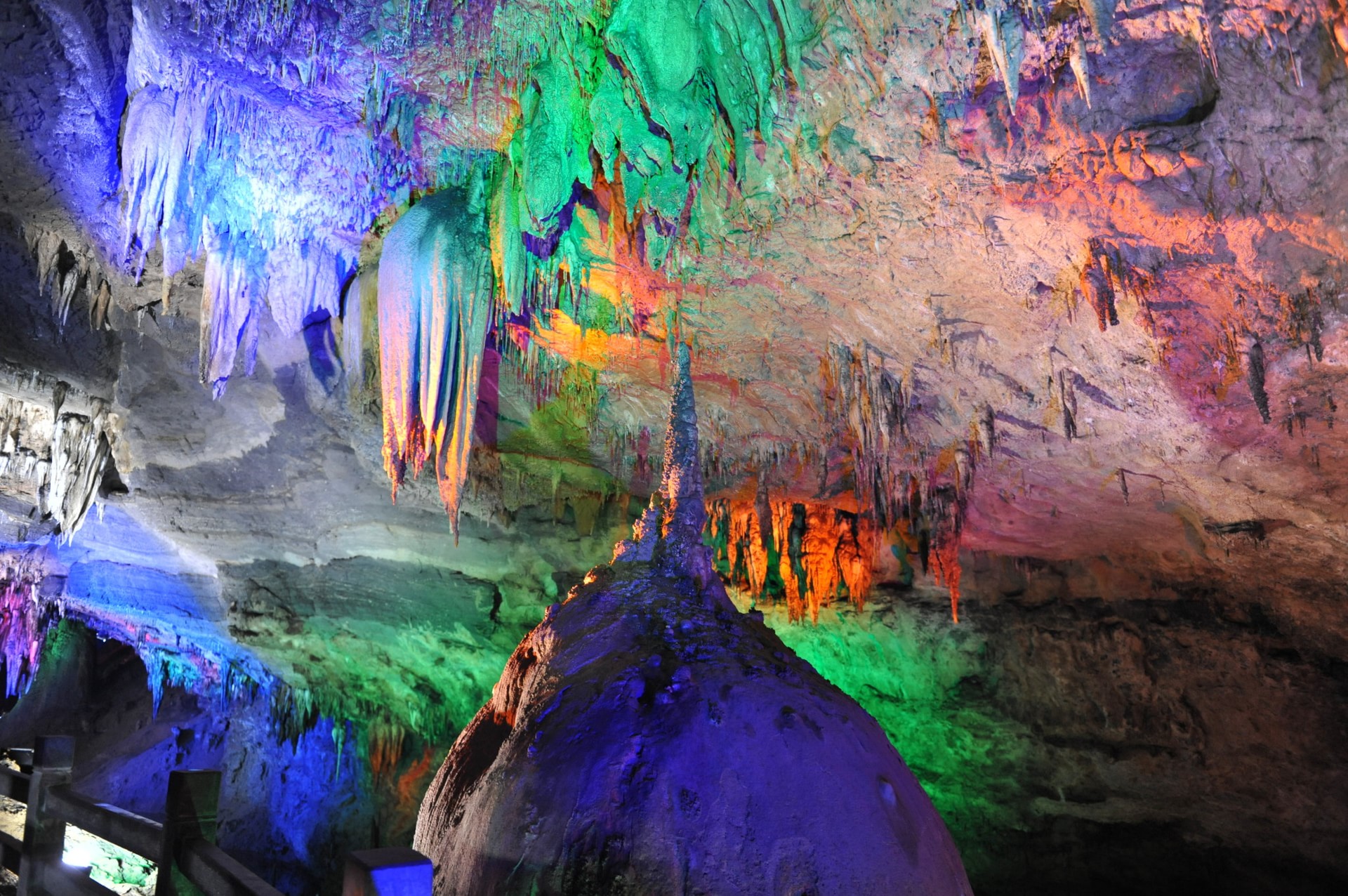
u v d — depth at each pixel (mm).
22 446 9516
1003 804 9781
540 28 4098
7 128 5121
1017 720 9203
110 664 17391
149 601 12633
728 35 3773
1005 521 7848
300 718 14000
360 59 4512
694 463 4297
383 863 2381
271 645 12625
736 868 2936
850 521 9016
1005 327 5195
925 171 4137
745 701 3338
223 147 5363
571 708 3408
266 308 7125
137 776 14977
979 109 3742
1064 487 6938
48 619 14562
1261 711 7949
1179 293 4449
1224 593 7754
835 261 5012
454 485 5617
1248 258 4090
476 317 5480
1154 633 8219
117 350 7824
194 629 13008
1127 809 9109
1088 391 5520
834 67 3705
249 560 11203
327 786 13703
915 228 4551
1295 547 6668
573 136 4504
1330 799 7914
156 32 4559
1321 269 4020
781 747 3219
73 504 8945
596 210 5113
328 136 5199
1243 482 6082
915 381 5957
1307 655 7566
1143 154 3748
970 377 5773
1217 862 8906
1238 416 5320
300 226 6148
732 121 4113
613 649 3631
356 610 11500
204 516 10406
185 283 6848
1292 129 3480
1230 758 8227
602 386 7410
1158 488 6594
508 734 3723
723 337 6137
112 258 6496
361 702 13250
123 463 9508
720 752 3156
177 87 4953
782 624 9961
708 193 4688
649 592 3900
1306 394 4938
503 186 4984
